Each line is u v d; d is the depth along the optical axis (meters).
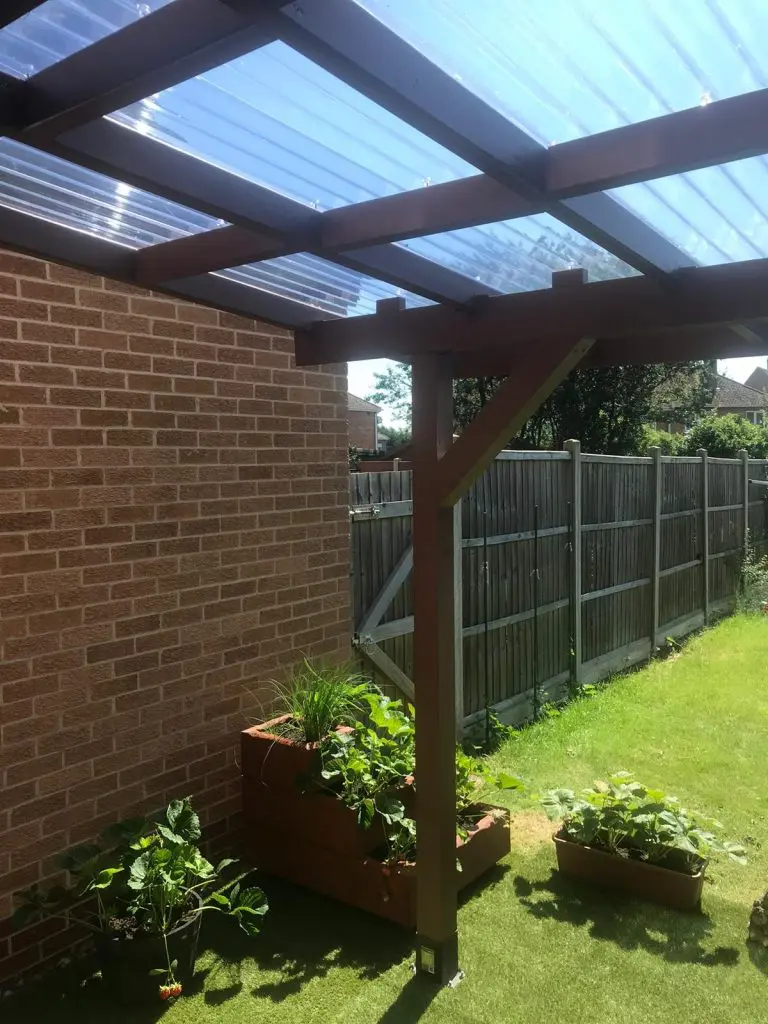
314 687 3.86
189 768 3.73
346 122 1.56
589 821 3.62
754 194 1.72
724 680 6.90
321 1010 2.79
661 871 3.43
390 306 2.79
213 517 3.79
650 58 1.27
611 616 7.35
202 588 3.75
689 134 1.39
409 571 5.20
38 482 3.07
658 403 20.70
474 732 5.46
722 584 10.17
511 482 5.88
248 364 3.93
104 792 3.37
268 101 1.49
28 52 1.38
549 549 6.36
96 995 2.93
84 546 3.24
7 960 3.03
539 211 1.69
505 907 3.43
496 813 3.85
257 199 1.87
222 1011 2.80
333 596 4.51
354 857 3.41
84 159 1.57
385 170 1.77
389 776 3.56
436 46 1.25
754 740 5.41
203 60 1.23
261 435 4.02
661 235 1.97
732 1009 2.76
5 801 3.02
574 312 2.34
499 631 5.77
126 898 2.98
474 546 5.47
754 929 3.17
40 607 3.10
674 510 8.61
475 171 1.76
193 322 3.65
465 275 2.45
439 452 2.73
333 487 4.48
